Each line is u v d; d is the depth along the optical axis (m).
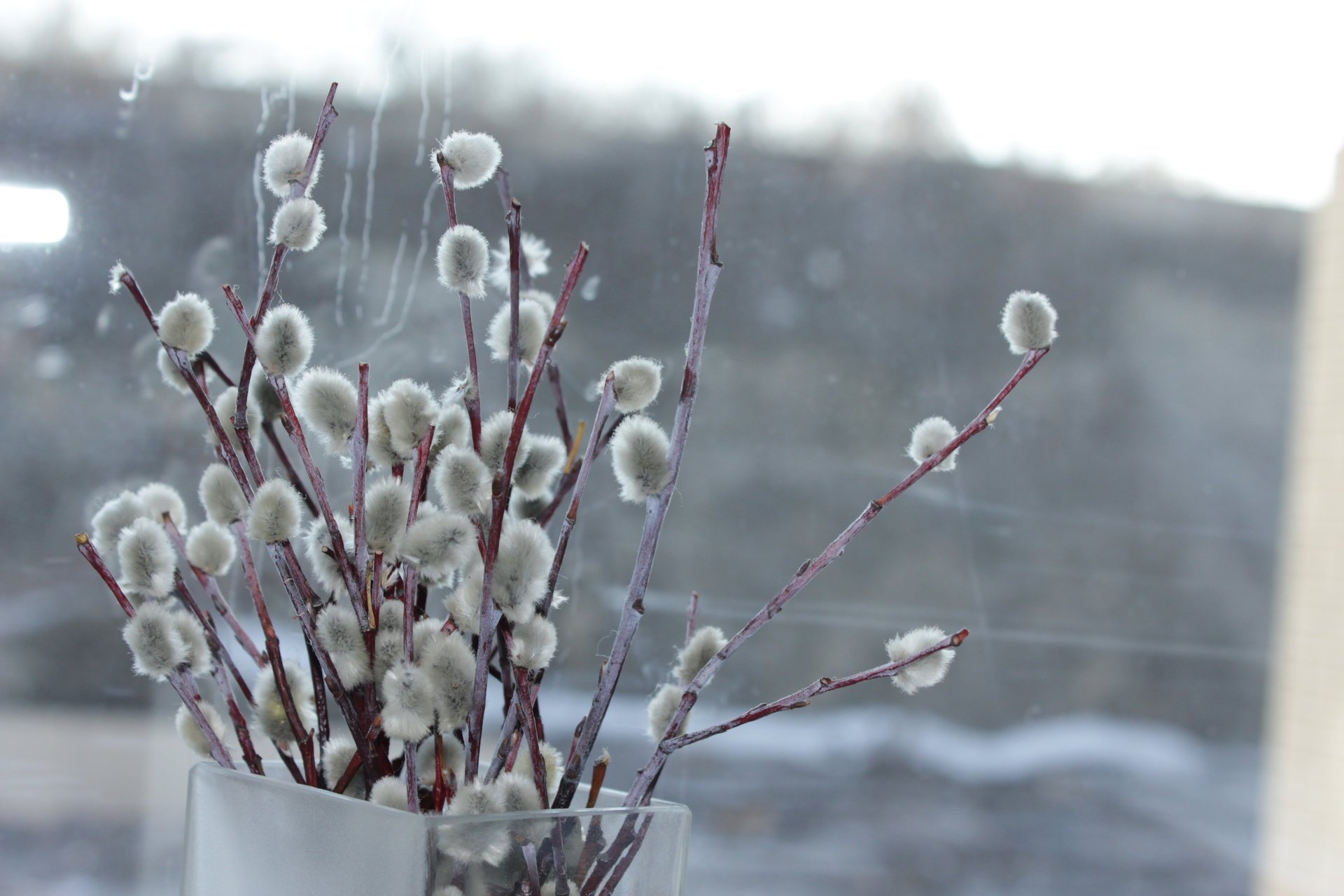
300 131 0.94
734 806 1.06
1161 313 1.23
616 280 1.07
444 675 0.65
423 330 0.97
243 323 0.68
